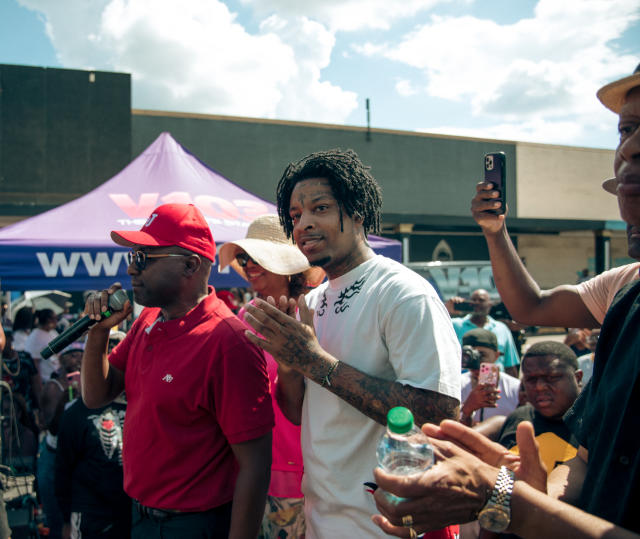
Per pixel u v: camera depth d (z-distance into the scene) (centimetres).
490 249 165
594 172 2122
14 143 1258
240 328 174
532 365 223
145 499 171
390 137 1784
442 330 141
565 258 2136
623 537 80
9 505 356
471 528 217
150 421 168
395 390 134
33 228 379
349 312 155
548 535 87
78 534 260
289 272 233
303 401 170
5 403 391
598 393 103
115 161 1328
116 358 206
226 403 164
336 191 158
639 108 97
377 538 141
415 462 99
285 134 1647
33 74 1271
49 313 647
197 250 181
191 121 1547
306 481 162
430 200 1836
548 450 212
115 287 191
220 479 171
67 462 269
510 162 1988
